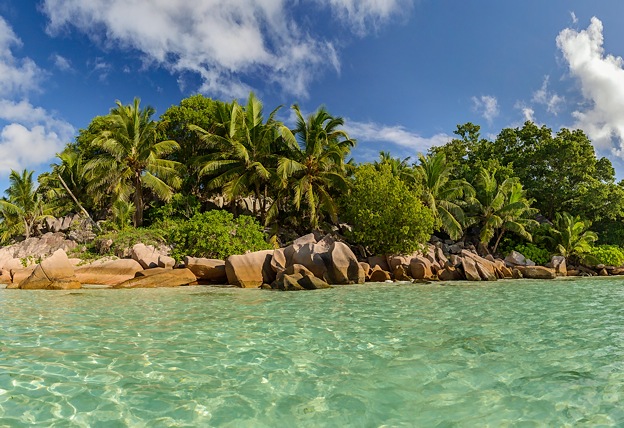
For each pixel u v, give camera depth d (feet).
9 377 16.11
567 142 123.03
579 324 27.43
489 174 116.78
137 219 90.79
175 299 39.96
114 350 20.33
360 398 14.52
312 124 91.66
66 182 107.55
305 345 21.63
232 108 89.51
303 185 85.71
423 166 106.01
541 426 12.31
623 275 93.86
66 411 13.19
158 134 99.14
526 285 59.36
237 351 20.38
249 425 12.42
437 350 20.63
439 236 115.75
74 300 39.14
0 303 36.86
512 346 21.42
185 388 15.35
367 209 78.79
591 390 15.19
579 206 123.03
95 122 113.39
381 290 49.39
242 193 91.45
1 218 107.96
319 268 55.98
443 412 13.37
